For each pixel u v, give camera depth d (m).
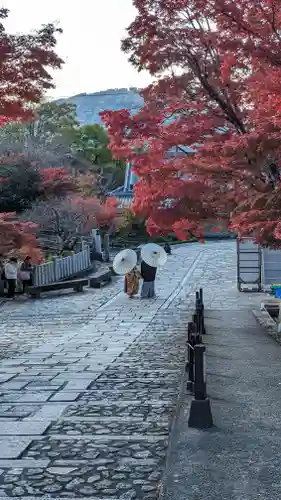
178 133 11.62
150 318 20.20
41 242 32.97
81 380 10.80
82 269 34.09
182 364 12.26
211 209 12.66
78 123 55.97
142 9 11.59
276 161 10.89
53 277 30.05
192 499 5.25
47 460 6.52
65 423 7.97
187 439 6.79
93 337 16.61
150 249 25.48
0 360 13.33
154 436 7.32
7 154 35.03
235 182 12.23
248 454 6.30
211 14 10.68
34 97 9.86
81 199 34.84
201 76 11.97
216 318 19.09
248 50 10.14
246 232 12.64
